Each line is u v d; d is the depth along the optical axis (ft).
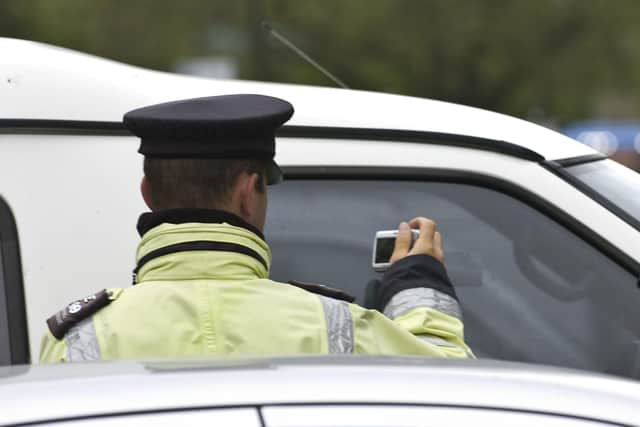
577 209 27.96
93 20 195.52
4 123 27.22
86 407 16.03
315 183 28.32
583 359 27.50
